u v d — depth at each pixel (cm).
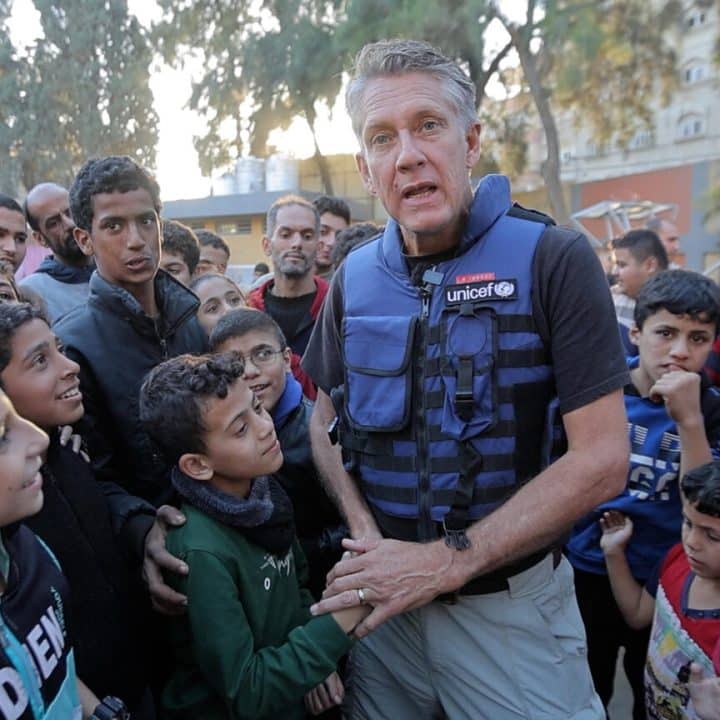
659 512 199
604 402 130
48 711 108
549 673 145
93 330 185
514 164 1617
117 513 159
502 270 135
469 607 145
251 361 193
